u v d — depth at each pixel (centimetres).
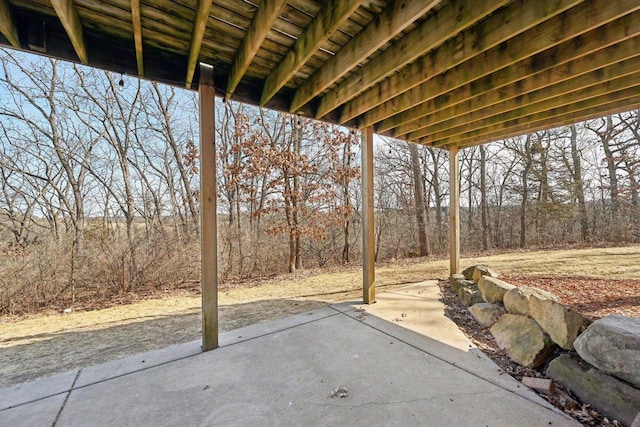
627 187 986
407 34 214
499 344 249
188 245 598
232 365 222
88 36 211
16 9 183
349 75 278
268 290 496
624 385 157
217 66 265
